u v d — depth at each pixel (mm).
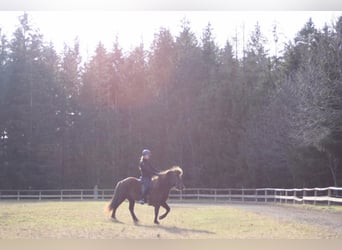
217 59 62375
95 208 25750
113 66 63938
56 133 59688
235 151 56000
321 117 33438
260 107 54500
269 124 48750
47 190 51000
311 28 51688
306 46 48438
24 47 59344
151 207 27828
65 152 60031
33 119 57375
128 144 59531
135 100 61188
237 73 59594
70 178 59438
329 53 34375
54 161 57531
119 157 59656
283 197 34406
